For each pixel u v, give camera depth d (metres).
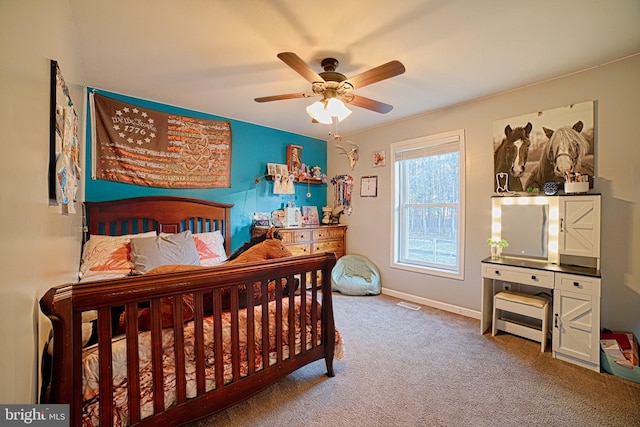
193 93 2.79
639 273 2.10
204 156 3.40
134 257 2.48
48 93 1.05
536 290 2.59
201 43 1.91
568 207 2.35
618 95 2.17
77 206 2.15
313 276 1.87
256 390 1.56
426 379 1.92
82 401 1.06
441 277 3.32
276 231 3.48
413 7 1.56
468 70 2.31
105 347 1.10
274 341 1.69
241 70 2.30
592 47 1.97
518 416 1.57
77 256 2.19
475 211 3.02
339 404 1.67
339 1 1.51
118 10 1.56
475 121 2.98
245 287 1.56
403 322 2.91
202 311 1.35
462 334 2.63
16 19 0.72
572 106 2.37
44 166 0.99
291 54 1.59
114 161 2.81
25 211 0.79
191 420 1.32
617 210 2.18
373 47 1.96
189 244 2.80
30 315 0.85
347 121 3.74
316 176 4.48
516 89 2.69
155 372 1.22
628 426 1.49
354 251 4.36
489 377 1.94
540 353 2.27
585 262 2.31
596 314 2.00
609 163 2.21
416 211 3.69
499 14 1.62
